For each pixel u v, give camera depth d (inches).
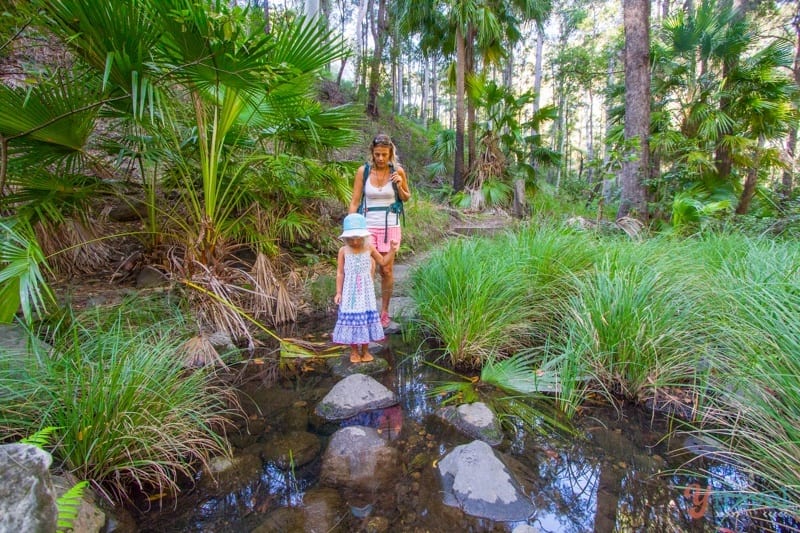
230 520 57.1
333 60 128.4
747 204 273.9
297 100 141.3
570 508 60.7
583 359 97.5
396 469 68.7
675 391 91.4
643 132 262.4
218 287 130.7
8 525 32.4
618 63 733.3
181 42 95.0
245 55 95.1
